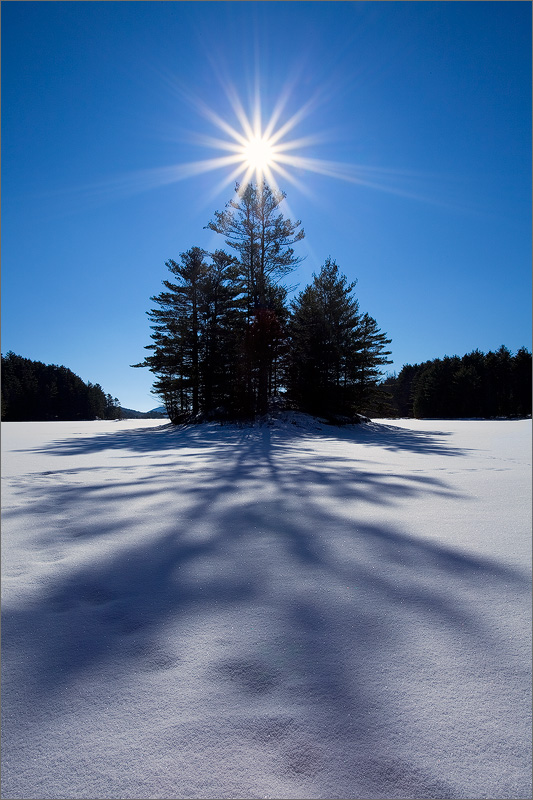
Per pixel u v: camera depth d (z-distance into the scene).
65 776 0.89
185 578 1.97
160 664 1.29
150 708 1.09
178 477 5.00
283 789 0.86
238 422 17.66
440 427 20.80
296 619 1.56
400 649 1.36
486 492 4.04
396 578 1.95
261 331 17.91
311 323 20.12
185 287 22.78
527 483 4.55
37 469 5.84
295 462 6.56
